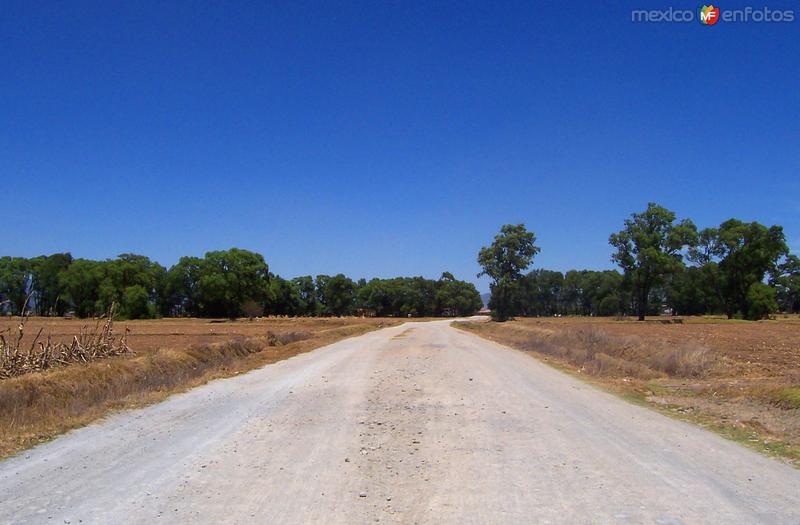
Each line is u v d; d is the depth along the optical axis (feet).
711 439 30.81
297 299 501.56
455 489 22.45
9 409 37.35
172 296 439.22
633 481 23.16
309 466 25.94
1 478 23.91
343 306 534.37
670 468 25.03
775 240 317.83
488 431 32.99
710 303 415.85
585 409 40.09
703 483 22.82
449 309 574.97
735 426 33.99
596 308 513.86
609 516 19.22
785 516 19.07
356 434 32.63
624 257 302.45
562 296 559.38
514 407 40.86
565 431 32.73
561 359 80.38
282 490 22.41
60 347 61.41
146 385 51.75
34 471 24.97
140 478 23.95
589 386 52.54
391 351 97.09
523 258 313.53
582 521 18.80
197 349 76.84
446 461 26.66
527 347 105.09
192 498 21.42
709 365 65.46
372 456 27.71
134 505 20.59
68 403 41.09
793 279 392.27
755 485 22.56
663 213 298.56
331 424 35.45
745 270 325.21
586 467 25.31
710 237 337.72
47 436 31.81
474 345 112.68
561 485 22.74
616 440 30.53
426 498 21.40
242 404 43.01
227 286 401.49
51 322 247.29
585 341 96.94
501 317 318.65
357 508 20.36
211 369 67.15
